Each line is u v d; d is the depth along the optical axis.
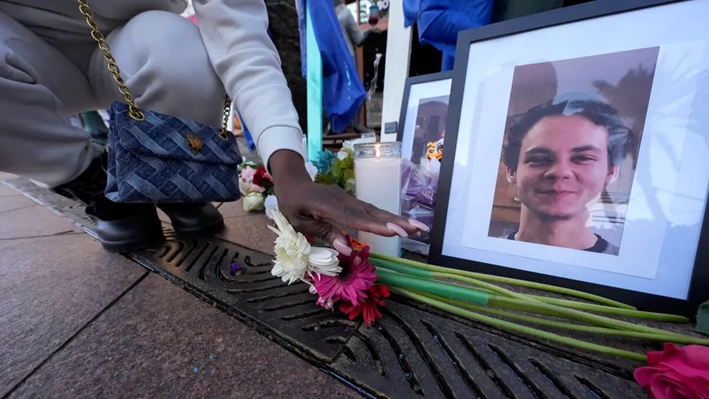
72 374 0.41
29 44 0.67
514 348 0.42
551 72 0.51
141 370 0.41
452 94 0.59
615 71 0.46
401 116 0.89
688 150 0.42
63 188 0.76
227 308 0.54
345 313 0.50
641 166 0.45
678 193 0.42
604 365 0.38
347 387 0.37
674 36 0.42
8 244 0.95
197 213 0.90
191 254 0.78
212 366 0.41
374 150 0.66
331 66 1.61
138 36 0.70
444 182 0.60
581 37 0.48
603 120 0.47
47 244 0.94
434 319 0.48
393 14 1.31
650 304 0.44
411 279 0.49
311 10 1.41
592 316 0.41
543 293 0.53
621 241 0.46
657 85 0.43
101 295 0.61
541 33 0.51
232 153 0.80
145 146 0.63
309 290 0.55
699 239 0.41
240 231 0.94
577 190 0.49
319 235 0.45
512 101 0.54
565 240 0.50
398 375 0.38
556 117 0.50
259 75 0.65
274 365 0.41
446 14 0.99
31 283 0.68
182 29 0.74
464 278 0.51
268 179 1.13
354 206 0.40
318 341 0.45
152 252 0.81
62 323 0.53
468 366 0.39
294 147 0.56
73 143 0.70
